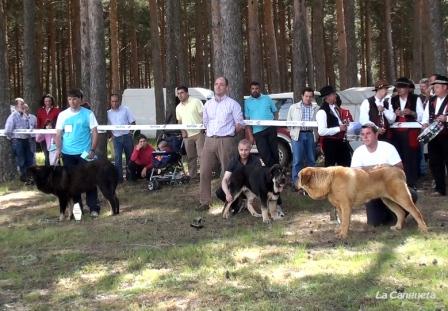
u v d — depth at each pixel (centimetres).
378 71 3997
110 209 924
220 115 846
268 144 1030
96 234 746
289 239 673
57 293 516
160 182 1120
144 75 4438
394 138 897
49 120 1249
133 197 1019
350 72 2041
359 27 3531
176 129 1092
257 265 569
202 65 2991
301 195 938
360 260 562
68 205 871
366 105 895
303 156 977
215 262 585
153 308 464
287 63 3144
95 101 1184
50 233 754
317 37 2131
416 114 889
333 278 510
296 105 999
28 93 1574
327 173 667
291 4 3005
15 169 1287
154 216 854
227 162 848
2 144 1271
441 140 869
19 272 588
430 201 849
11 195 1111
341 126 873
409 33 3350
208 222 796
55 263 621
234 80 968
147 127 1088
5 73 1293
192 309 457
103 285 529
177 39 1931
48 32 2931
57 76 3419
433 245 597
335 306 446
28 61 1573
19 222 870
